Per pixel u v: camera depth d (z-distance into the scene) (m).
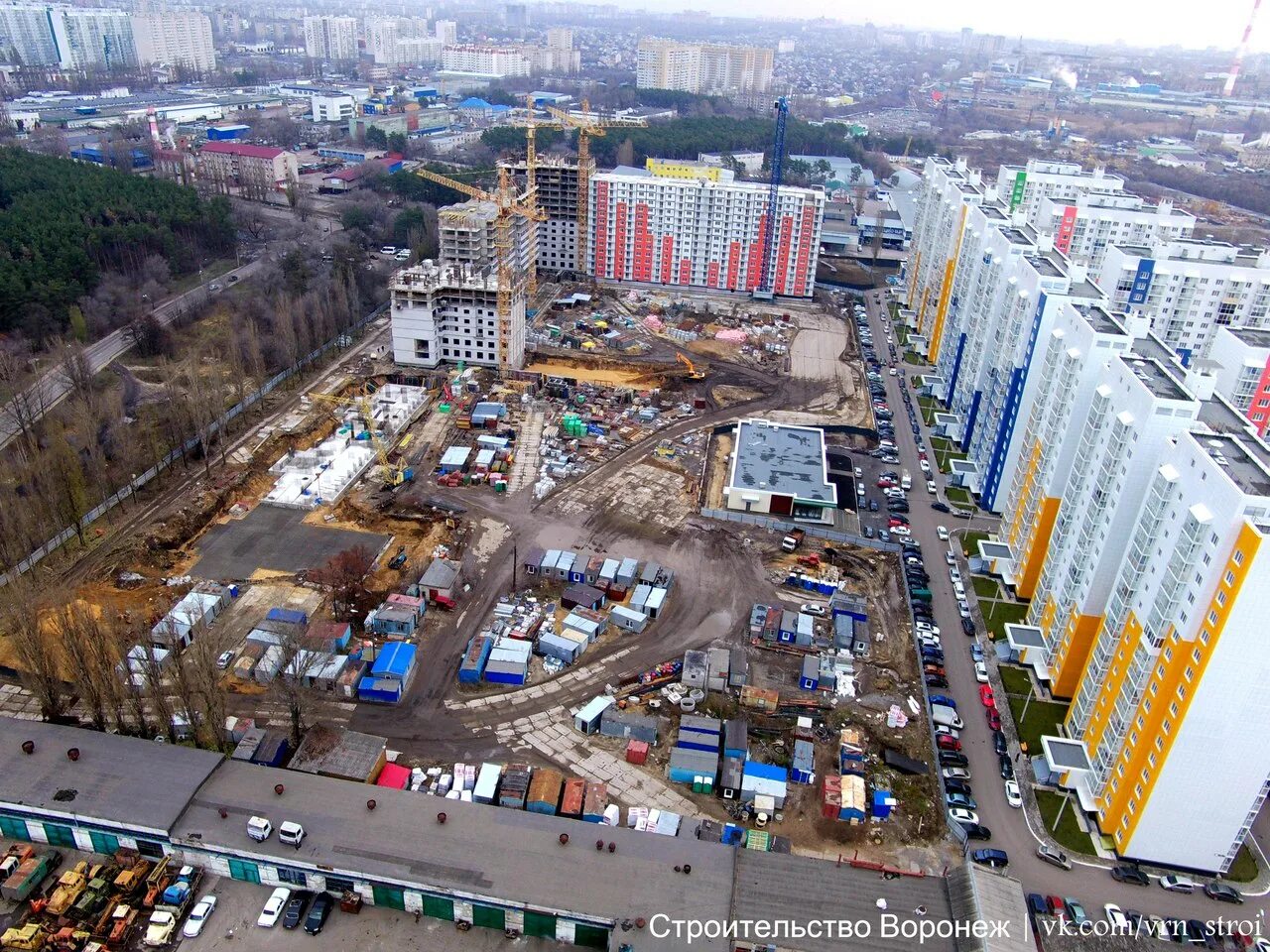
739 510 184.12
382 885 97.06
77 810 100.56
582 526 175.12
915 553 172.12
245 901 98.81
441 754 119.56
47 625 135.00
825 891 97.56
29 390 191.50
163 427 191.75
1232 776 99.69
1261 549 86.00
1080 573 128.38
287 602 146.75
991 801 117.25
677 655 141.12
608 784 116.50
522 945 96.31
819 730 127.62
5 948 92.31
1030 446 160.12
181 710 123.25
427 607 148.00
